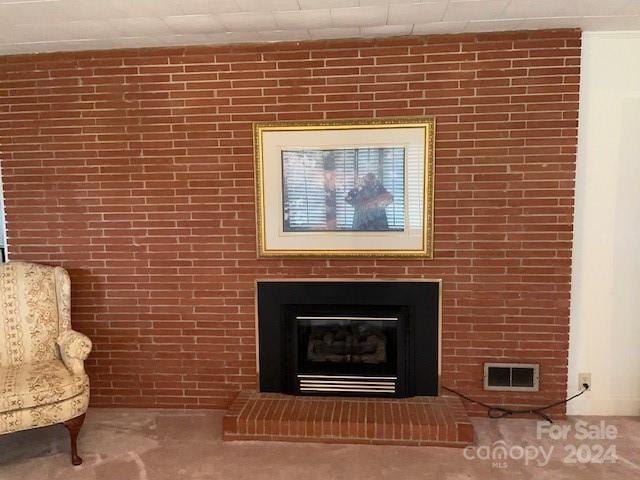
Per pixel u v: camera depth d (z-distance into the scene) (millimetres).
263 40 2879
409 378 3020
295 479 2408
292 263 3041
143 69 2988
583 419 2963
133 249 3119
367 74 2877
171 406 3199
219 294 3102
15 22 2496
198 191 3047
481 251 2924
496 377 2984
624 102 2842
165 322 3150
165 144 3031
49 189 3127
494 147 2854
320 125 2914
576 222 2934
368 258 2984
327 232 2994
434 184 2904
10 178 3145
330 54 2885
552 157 2828
